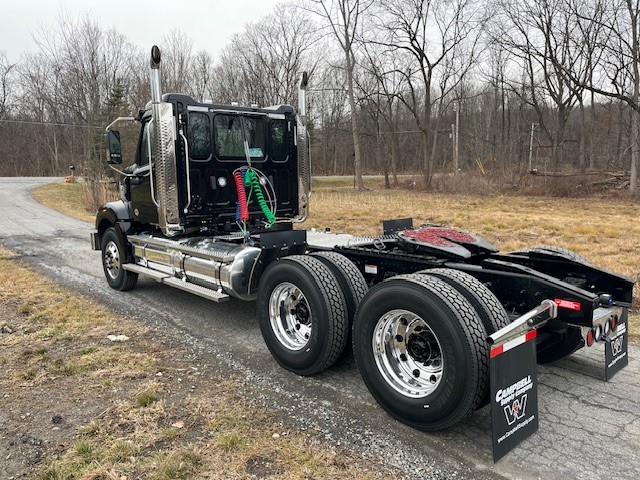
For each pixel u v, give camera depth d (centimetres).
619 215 1688
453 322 299
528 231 1296
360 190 3531
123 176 697
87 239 1203
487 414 358
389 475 287
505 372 290
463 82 5250
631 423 342
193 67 5028
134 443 317
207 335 523
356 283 404
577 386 399
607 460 300
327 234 607
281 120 636
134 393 387
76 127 4459
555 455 306
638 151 2583
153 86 530
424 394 327
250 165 604
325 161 6844
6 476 286
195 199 570
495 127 5266
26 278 772
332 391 394
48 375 420
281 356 425
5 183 3459
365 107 4509
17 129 5912
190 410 361
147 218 633
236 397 382
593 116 3662
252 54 4919
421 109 5450
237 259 490
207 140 571
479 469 293
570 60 3288
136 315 590
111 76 3922
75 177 3700
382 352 349
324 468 293
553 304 319
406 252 431
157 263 619
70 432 331
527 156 4994
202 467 293
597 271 396
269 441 321
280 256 472
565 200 2353
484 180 3141
